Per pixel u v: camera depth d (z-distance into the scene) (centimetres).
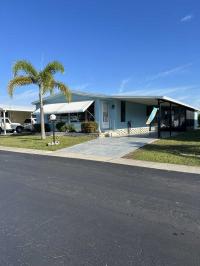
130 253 376
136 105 2741
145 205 575
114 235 432
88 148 1563
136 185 741
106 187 716
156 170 967
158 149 1461
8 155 1363
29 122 3478
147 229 455
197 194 658
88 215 516
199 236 431
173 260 359
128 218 503
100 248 390
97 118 2352
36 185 733
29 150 1571
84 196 634
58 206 565
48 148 1602
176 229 457
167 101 2250
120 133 2408
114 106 2406
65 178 820
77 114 2458
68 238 421
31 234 436
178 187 723
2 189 692
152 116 3005
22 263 352
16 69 1906
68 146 1661
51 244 402
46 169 968
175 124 3238
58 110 2391
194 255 372
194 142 1742
